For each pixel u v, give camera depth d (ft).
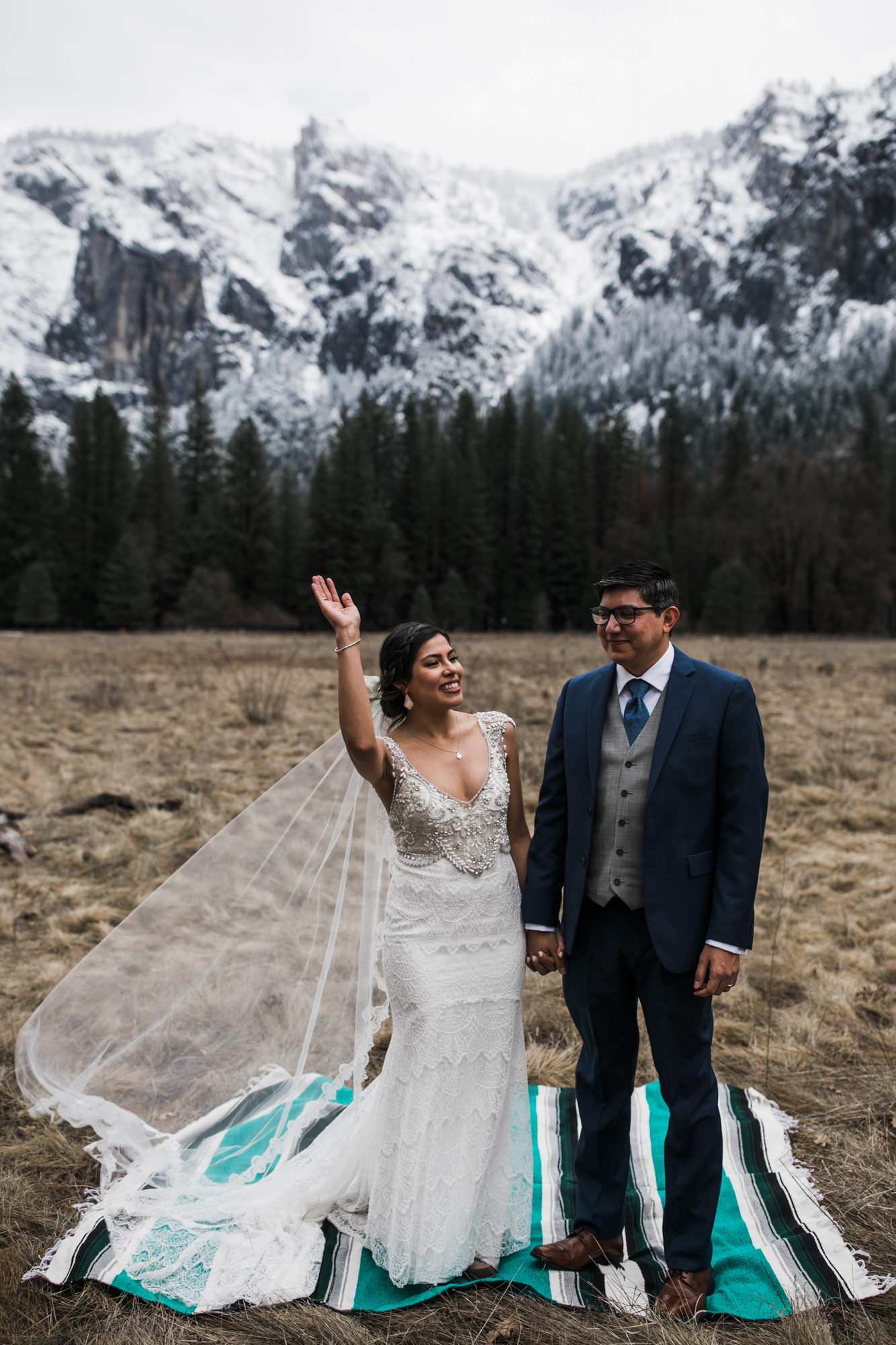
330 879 9.28
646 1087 10.25
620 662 7.02
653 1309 6.75
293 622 168.35
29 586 153.48
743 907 6.63
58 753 28.19
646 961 7.00
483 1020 7.24
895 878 17.63
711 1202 6.88
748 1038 11.43
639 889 6.95
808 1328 6.40
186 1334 6.54
